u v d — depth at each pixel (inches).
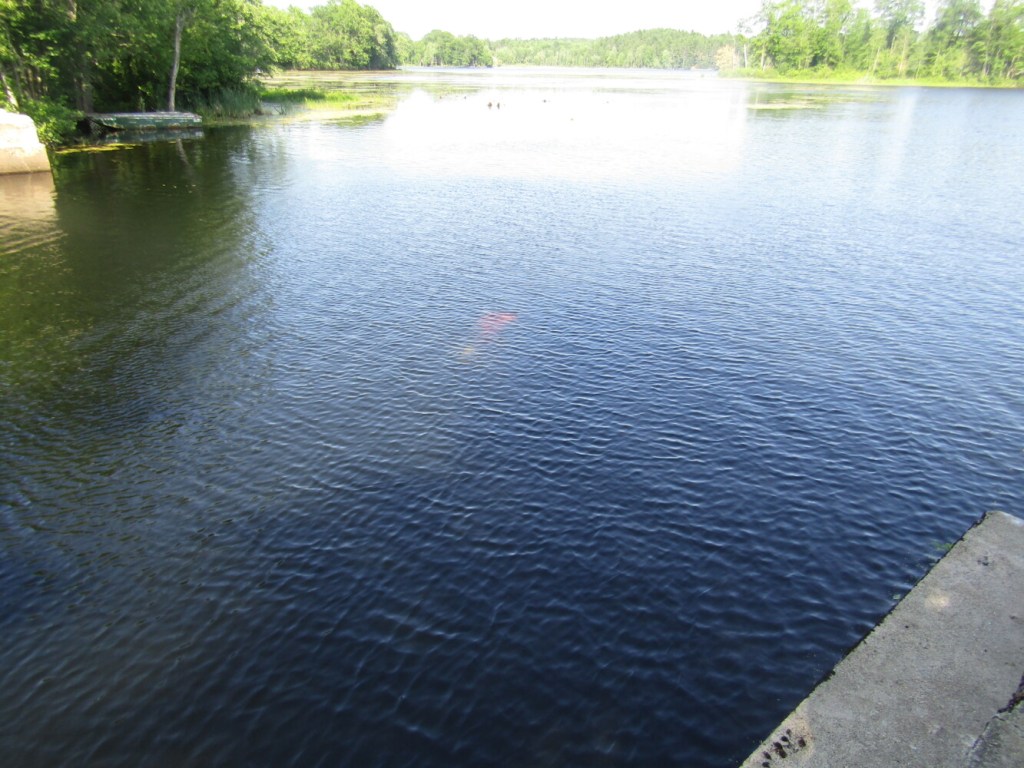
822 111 3006.9
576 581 382.9
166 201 1200.8
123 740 301.6
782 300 787.4
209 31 2272.4
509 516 435.2
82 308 750.5
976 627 200.7
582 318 729.6
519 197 1258.6
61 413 552.4
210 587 383.6
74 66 1745.8
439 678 326.0
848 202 1258.6
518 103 3314.5
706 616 359.3
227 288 810.2
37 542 417.7
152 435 524.1
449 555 403.5
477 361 634.2
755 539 414.6
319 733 301.9
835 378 609.0
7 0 1440.7
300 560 402.0
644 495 453.7
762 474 475.8
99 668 335.9
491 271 868.0
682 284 832.9
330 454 499.8
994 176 1508.4
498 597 372.8
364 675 328.8
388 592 377.7
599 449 502.6
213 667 335.6
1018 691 182.1
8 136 1339.8
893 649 195.9
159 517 438.0
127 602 373.7
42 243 961.5
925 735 173.2
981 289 829.2
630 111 2979.8
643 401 567.8
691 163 1637.6
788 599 370.3
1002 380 609.3
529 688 320.2
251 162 1568.7
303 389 587.5
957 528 425.4
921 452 502.3
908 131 2281.0
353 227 1057.5
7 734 304.7
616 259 919.7
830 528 424.5
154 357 643.5
